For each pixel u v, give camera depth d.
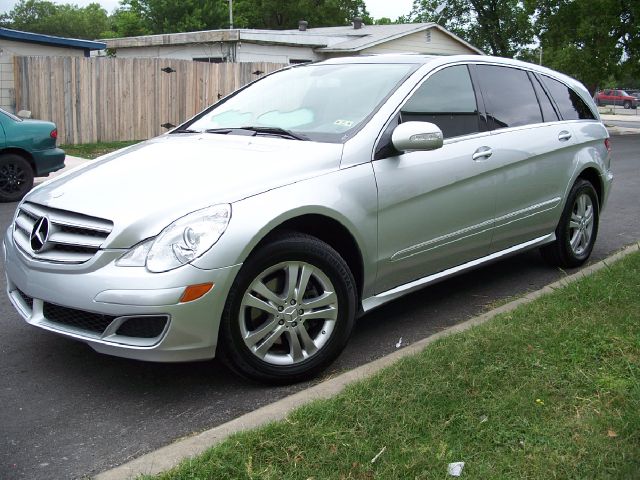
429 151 4.32
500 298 5.16
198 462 2.71
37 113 15.72
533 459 2.71
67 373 3.88
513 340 3.78
